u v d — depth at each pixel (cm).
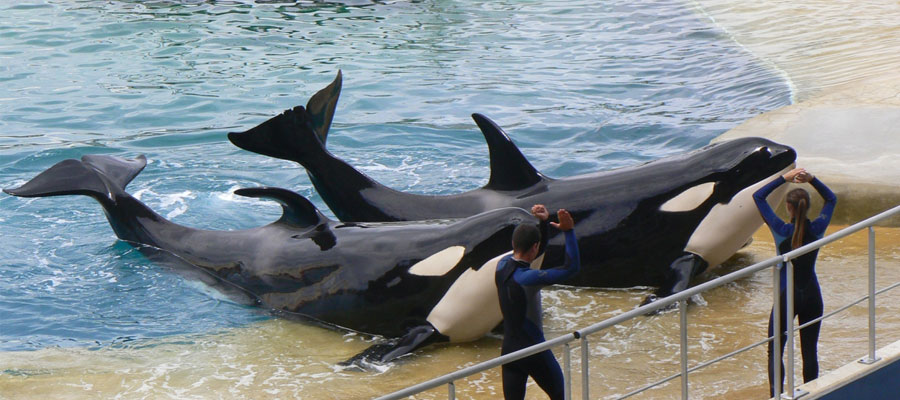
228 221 2305
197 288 1945
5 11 4634
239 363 1609
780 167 1805
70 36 4156
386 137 2884
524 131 2919
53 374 1565
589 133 2894
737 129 2598
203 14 4591
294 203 1888
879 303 1658
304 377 1544
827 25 4191
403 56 3844
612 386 1425
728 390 1377
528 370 1261
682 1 4897
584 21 4462
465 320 1633
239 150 2828
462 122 3019
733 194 1811
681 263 1839
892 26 4056
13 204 2406
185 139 2922
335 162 2039
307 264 1819
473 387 1476
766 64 3616
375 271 1727
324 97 2055
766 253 2009
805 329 1325
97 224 2284
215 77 3562
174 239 2073
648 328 1642
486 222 1655
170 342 1705
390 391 1478
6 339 1727
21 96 3322
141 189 2511
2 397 1480
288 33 4241
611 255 1864
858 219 2077
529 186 1933
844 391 1255
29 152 2789
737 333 1598
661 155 2698
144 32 4238
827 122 2550
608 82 3456
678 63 3706
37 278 1989
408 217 1962
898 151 2303
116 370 1580
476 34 4216
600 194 1886
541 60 3778
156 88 3431
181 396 1478
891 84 2905
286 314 1836
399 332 1709
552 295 1858
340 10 4703
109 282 1973
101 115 3141
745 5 4684
